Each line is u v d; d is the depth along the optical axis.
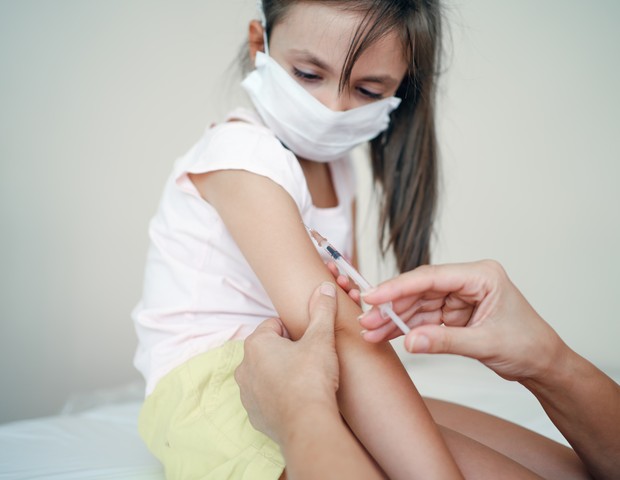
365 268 2.22
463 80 2.21
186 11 2.11
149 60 2.07
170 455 0.89
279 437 0.62
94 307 2.04
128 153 2.06
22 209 1.93
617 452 0.78
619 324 2.12
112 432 1.22
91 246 2.03
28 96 1.92
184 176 1.05
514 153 2.23
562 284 2.20
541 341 0.71
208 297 1.02
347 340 0.75
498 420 0.98
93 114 2.01
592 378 0.75
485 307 0.71
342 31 0.96
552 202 2.20
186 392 0.90
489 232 2.27
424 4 1.09
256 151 0.97
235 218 0.93
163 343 1.00
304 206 1.02
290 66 1.03
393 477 0.68
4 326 1.93
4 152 1.90
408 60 1.07
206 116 2.17
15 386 1.95
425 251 1.36
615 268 2.13
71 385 2.02
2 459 1.06
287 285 0.83
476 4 2.17
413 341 0.63
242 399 0.72
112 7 2.01
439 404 1.04
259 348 0.70
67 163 1.98
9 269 1.93
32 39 1.92
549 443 0.92
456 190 2.28
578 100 2.15
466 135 2.26
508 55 2.20
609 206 2.12
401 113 1.30
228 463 0.81
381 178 1.36
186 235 1.05
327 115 1.03
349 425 0.73
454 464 0.67
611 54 2.10
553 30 2.15
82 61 1.98
